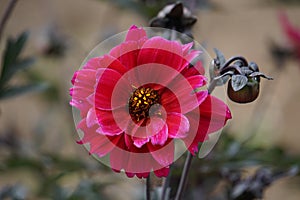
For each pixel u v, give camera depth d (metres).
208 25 1.73
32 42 1.40
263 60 1.82
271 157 0.96
